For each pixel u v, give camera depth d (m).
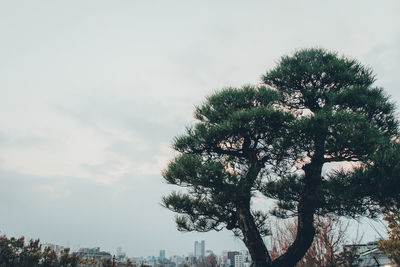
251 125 9.36
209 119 10.52
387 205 8.02
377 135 8.07
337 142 8.09
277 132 9.59
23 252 18.55
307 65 11.16
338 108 9.88
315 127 8.28
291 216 10.96
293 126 8.73
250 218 10.05
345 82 10.96
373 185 7.46
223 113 10.22
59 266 19.34
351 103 9.72
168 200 11.12
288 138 8.95
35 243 19.16
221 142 10.03
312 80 11.36
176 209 11.10
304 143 8.87
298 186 9.92
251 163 10.07
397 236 9.55
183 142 10.36
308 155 9.36
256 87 11.16
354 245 13.65
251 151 10.18
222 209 10.89
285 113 9.20
